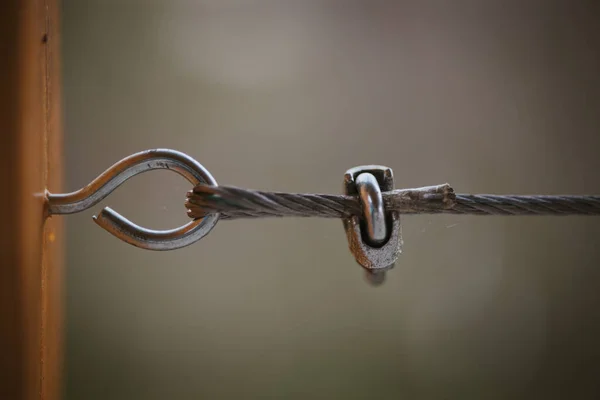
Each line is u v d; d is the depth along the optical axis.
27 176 0.38
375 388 0.47
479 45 0.53
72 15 0.47
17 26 0.37
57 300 0.42
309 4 0.52
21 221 0.37
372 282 0.39
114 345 0.46
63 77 0.46
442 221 0.49
